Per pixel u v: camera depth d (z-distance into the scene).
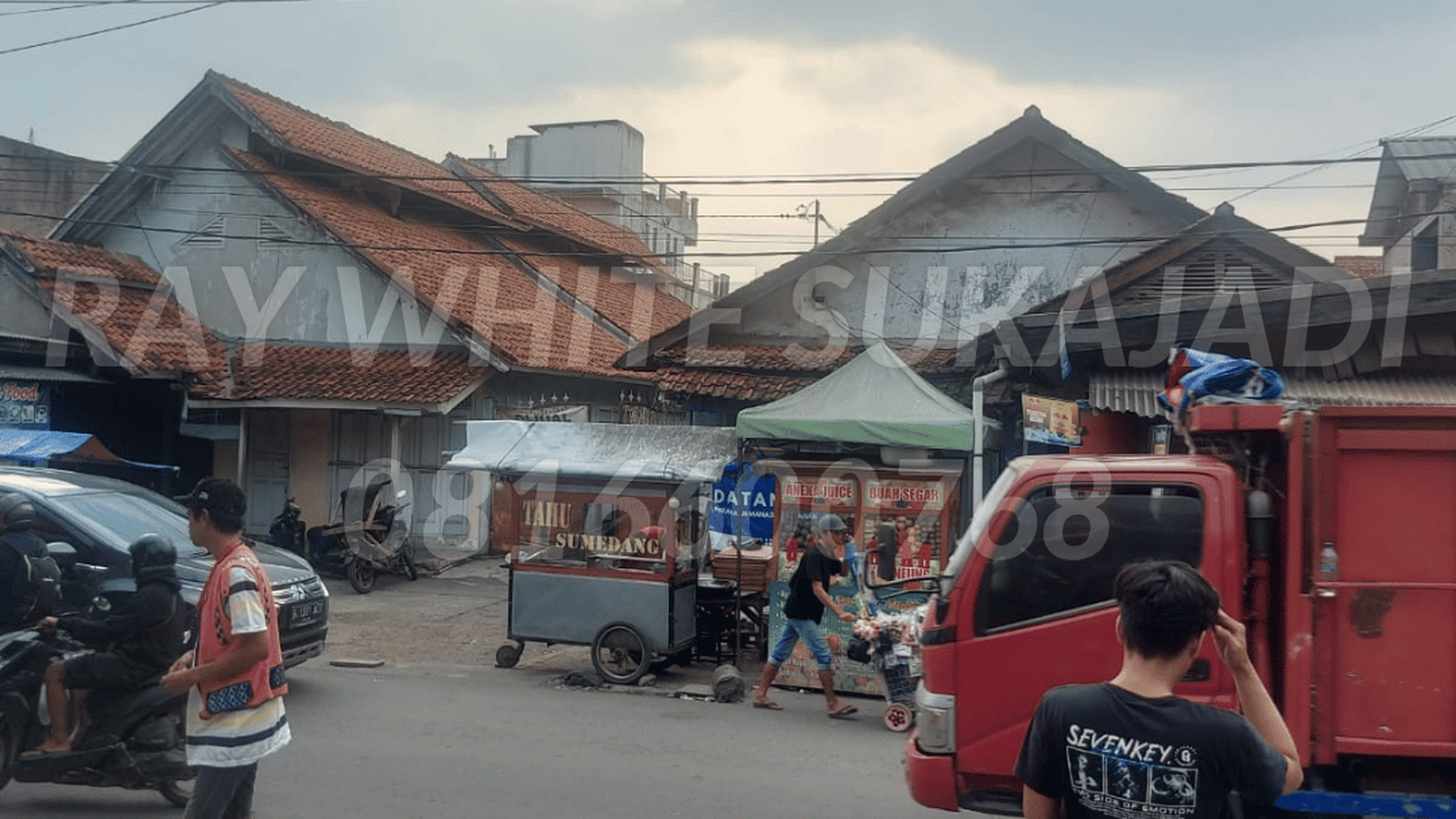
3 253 17.34
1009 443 13.97
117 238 20.08
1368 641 4.62
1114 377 11.70
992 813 5.22
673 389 16.62
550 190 36.72
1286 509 4.75
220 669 4.49
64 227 20.05
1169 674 3.02
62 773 6.23
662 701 9.80
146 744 6.28
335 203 20.03
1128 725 2.96
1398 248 19.16
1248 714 3.30
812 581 9.23
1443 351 9.65
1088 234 16.58
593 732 8.54
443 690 9.98
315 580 9.81
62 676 6.16
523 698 9.76
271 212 19.27
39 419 16.41
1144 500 5.09
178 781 6.44
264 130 19.23
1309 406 4.83
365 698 9.58
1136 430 12.52
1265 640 4.88
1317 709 4.62
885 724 8.96
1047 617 5.13
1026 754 3.12
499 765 7.49
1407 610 4.61
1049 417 10.58
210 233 19.56
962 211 16.95
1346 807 4.68
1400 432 4.62
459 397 16.88
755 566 11.27
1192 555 4.98
